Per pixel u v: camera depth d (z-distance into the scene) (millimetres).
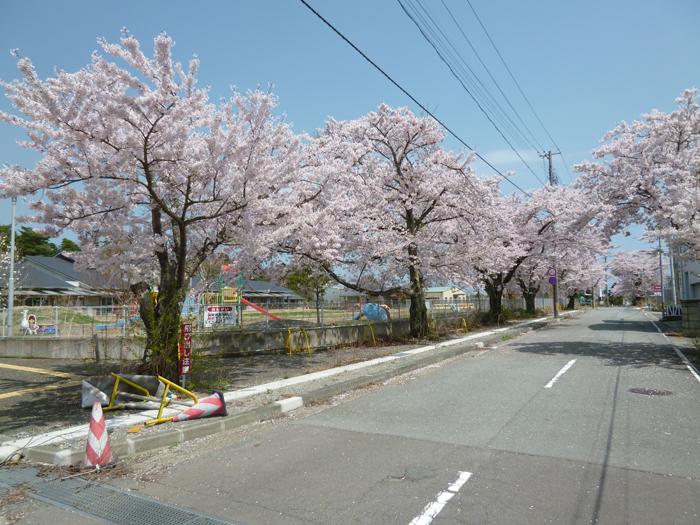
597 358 13891
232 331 15367
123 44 8047
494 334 22500
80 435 6719
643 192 21828
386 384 10875
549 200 28062
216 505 4516
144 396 8445
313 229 12055
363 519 4129
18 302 32156
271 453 6039
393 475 5105
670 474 5000
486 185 20766
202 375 11281
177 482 5141
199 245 11547
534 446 5984
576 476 4980
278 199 11477
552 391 9312
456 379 11078
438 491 4656
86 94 7680
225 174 9508
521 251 26281
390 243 17578
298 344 16438
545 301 57312
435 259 19547
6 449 6137
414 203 19062
